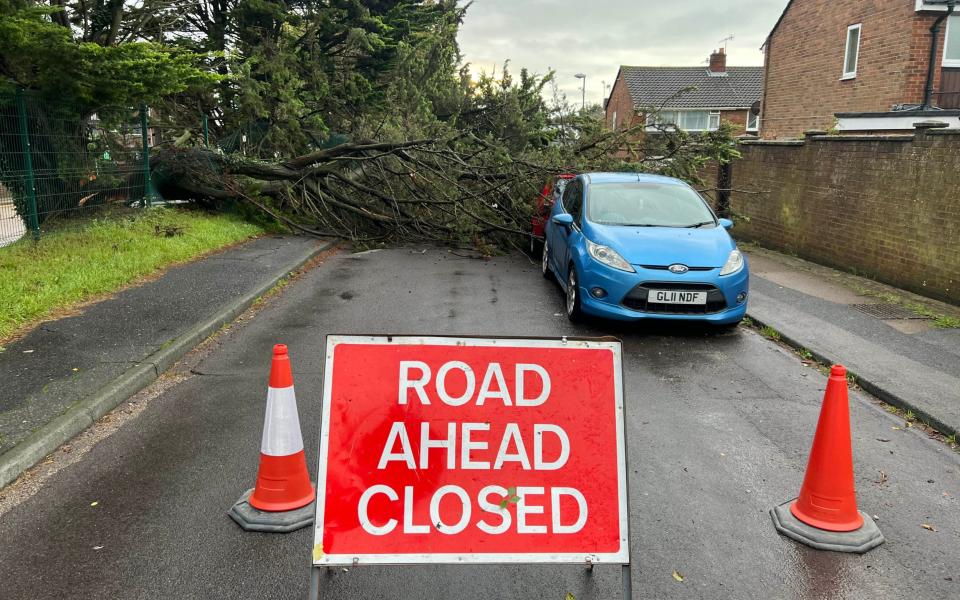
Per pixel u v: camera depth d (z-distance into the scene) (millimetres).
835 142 11703
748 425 5316
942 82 18047
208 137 17453
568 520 2965
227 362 6520
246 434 4902
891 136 10250
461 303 9156
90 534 3619
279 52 17844
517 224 13727
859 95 19953
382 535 2904
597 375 3045
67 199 11586
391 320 8180
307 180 14773
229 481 4207
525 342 3025
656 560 3506
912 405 5621
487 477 2971
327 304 8961
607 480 2998
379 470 2941
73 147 11539
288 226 15125
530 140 16422
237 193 14648
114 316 7555
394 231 14594
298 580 3271
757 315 8484
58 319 7355
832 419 3768
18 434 4566
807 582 3352
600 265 7789
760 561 3516
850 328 7914
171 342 6648
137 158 13578
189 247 11555
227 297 8617
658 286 7602
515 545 2930
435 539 2916
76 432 4844
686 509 4016
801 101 23000
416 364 3000
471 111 19375
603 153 14117
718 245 7992
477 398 3002
